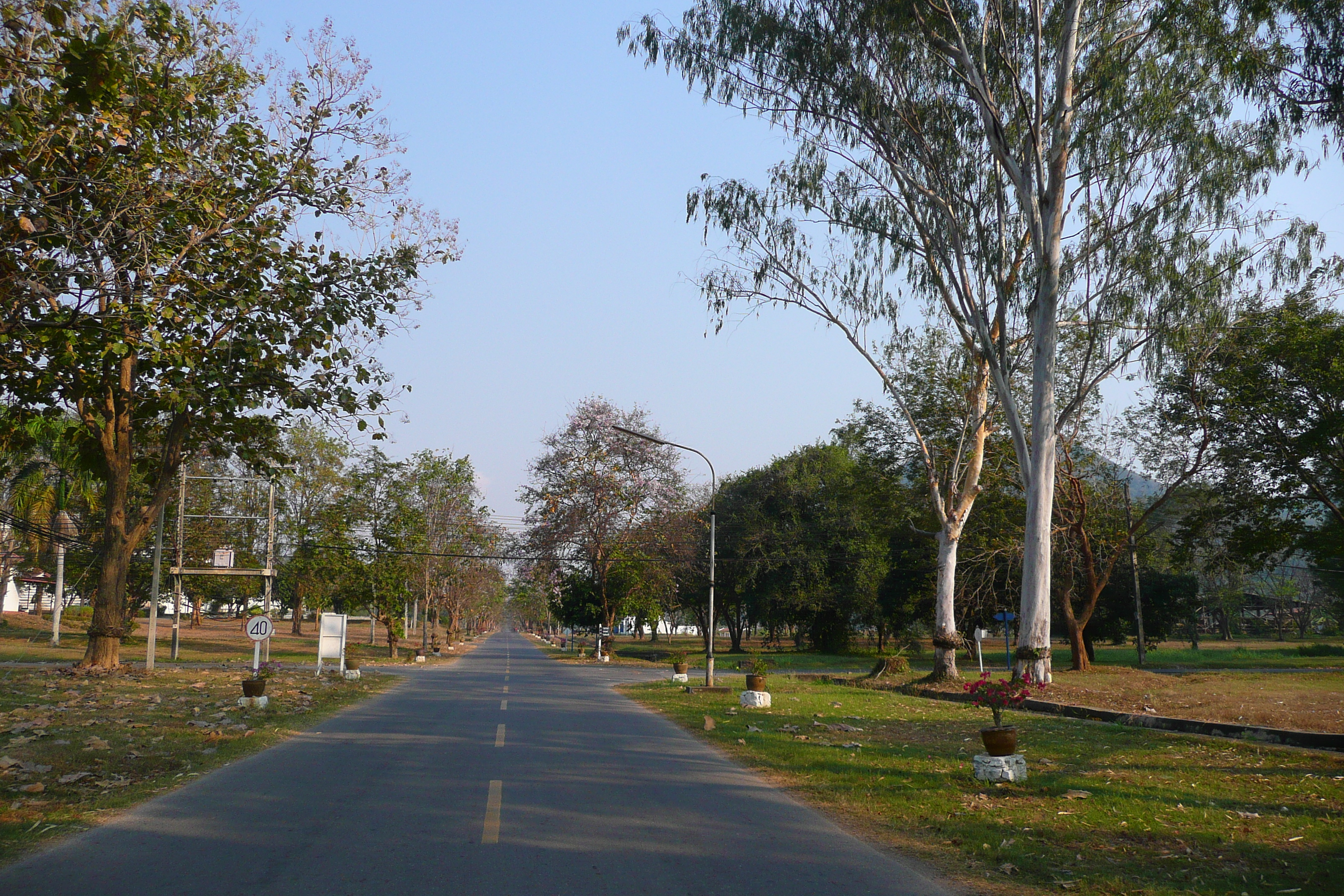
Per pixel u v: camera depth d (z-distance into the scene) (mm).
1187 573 60281
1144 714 20219
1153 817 9234
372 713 19016
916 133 25500
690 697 24875
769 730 16781
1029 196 25188
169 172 14070
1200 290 22812
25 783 9898
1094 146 24062
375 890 6238
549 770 11633
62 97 11875
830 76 24531
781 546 61375
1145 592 55875
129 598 55156
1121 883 6871
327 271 20953
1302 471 37250
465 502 56594
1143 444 42812
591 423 54000
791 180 25984
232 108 19438
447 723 17156
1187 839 8328
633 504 53812
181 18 17781
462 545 55812
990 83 25547
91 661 25906
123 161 13789
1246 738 16516
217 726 15352
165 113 16672
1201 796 10555
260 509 55281
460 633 80750
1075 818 9180
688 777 11414
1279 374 37312
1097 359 32156
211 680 25141
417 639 92688
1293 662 47500
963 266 26703
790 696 25031
